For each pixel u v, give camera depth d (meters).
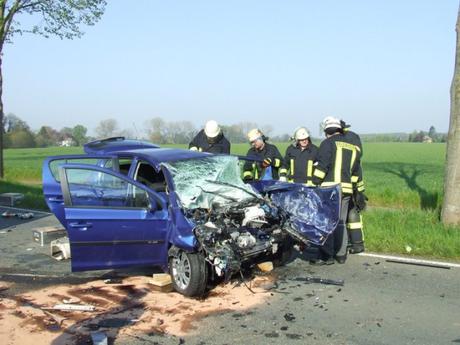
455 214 8.77
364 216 10.02
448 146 8.88
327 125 7.38
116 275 6.91
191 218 6.01
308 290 6.13
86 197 6.18
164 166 6.61
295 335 4.79
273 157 9.19
